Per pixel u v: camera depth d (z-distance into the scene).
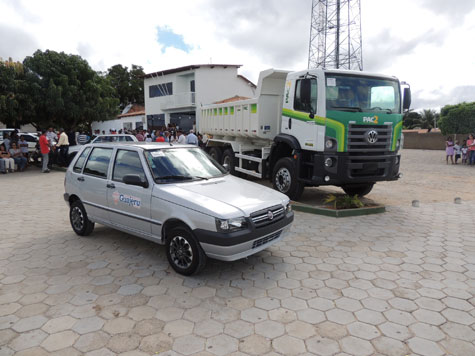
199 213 4.11
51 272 4.57
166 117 33.22
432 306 3.67
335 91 7.19
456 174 14.97
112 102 26.28
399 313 3.54
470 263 4.81
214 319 3.45
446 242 5.70
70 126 25.41
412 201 8.51
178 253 4.44
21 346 3.03
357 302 3.77
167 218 4.42
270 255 5.15
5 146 16.23
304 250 5.35
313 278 4.38
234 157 11.70
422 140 36.66
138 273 4.53
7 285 4.20
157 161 4.98
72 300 3.83
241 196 4.57
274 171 8.74
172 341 3.10
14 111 20.77
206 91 30.33
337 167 7.24
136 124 37.06
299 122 7.82
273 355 2.91
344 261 4.91
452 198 9.48
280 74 9.03
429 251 5.29
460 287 4.09
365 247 5.47
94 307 3.68
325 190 10.45
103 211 5.42
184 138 15.56
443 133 28.66
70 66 22.97
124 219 5.08
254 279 4.35
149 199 4.65
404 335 3.17
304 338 3.14
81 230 6.00
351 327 3.30
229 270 4.63
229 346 3.03
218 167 5.74
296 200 8.30
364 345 3.03
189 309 3.64
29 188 11.31
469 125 26.56
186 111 32.28
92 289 4.09
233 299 3.85
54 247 5.53
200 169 5.33
